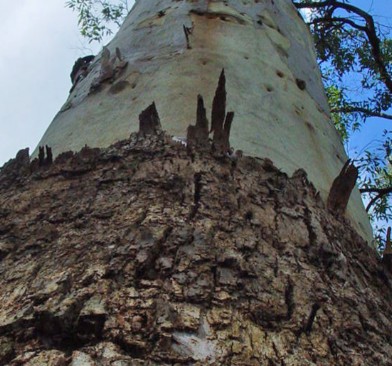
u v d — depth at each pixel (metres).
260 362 1.40
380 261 2.33
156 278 1.56
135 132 2.31
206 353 1.36
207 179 2.03
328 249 2.00
